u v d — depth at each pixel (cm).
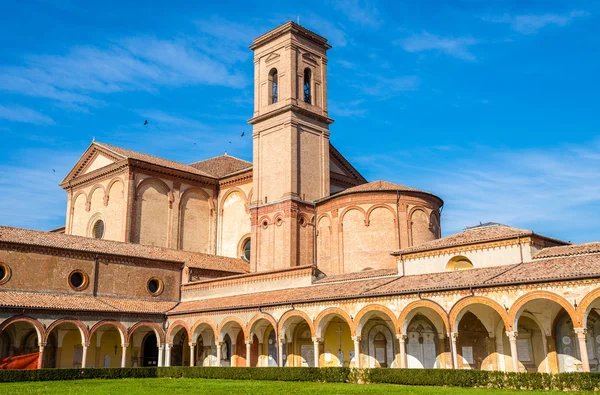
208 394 2903
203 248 6575
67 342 4962
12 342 4684
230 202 6656
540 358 3712
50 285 4788
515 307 3219
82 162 6750
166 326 5222
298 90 5944
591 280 2975
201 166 7325
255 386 3434
